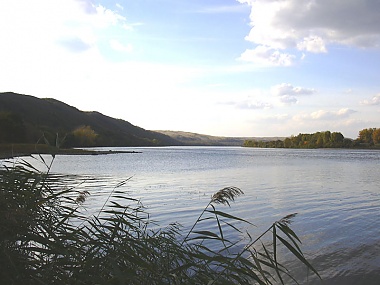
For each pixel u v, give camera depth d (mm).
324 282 8234
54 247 3762
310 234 12695
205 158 85062
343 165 59188
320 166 56062
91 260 3844
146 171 43062
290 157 95500
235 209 17531
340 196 22609
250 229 13219
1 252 3344
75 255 3857
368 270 8969
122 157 85938
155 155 101812
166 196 21594
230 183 30094
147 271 4363
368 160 78562
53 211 4688
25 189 4504
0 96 172500
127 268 4016
